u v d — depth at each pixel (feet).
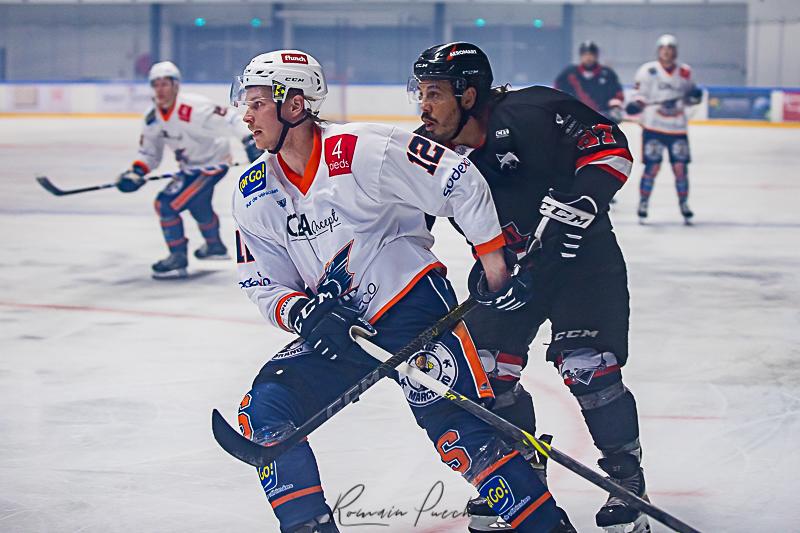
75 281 47.47
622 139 18.62
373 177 16.21
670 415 27.30
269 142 16.37
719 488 21.99
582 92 79.66
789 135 139.85
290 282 17.54
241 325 38.45
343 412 27.22
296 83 16.20
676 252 54.60
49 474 23.08
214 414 15.42
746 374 31.37
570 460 15.85
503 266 16.70
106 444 25.17
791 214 70.18
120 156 110.32
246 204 17.02
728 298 42.86
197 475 22.99
